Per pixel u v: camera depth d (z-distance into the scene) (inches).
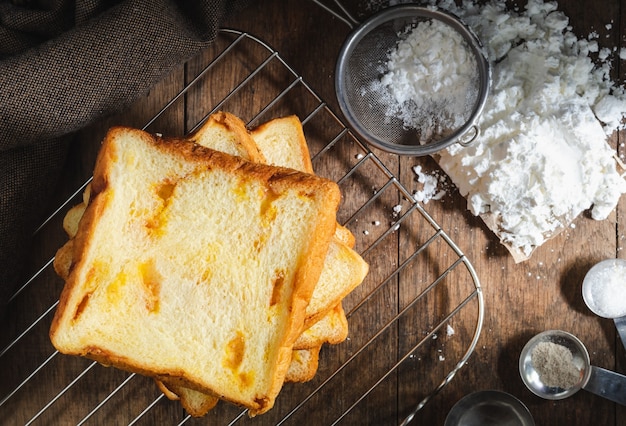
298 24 24.0
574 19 23.7
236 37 24.0
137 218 20.6
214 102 24.0
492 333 24.0
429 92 22.9
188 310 20.4
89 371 24.1
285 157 22.6
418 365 24.0
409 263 24.0
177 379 20.7
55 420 24.1
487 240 24.0
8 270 23.0
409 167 24.0
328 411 24.0
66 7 22.5
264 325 20.0
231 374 20.2
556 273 24.0
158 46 22.0
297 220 20.0
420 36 22.8
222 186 20.5
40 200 23.0
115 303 20.5
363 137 22.7
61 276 22.2
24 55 21.5
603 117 23.5
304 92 24.0
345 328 22.1
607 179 23.3
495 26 23.2
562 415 23.9
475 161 23.1
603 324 23.9
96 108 22.2
